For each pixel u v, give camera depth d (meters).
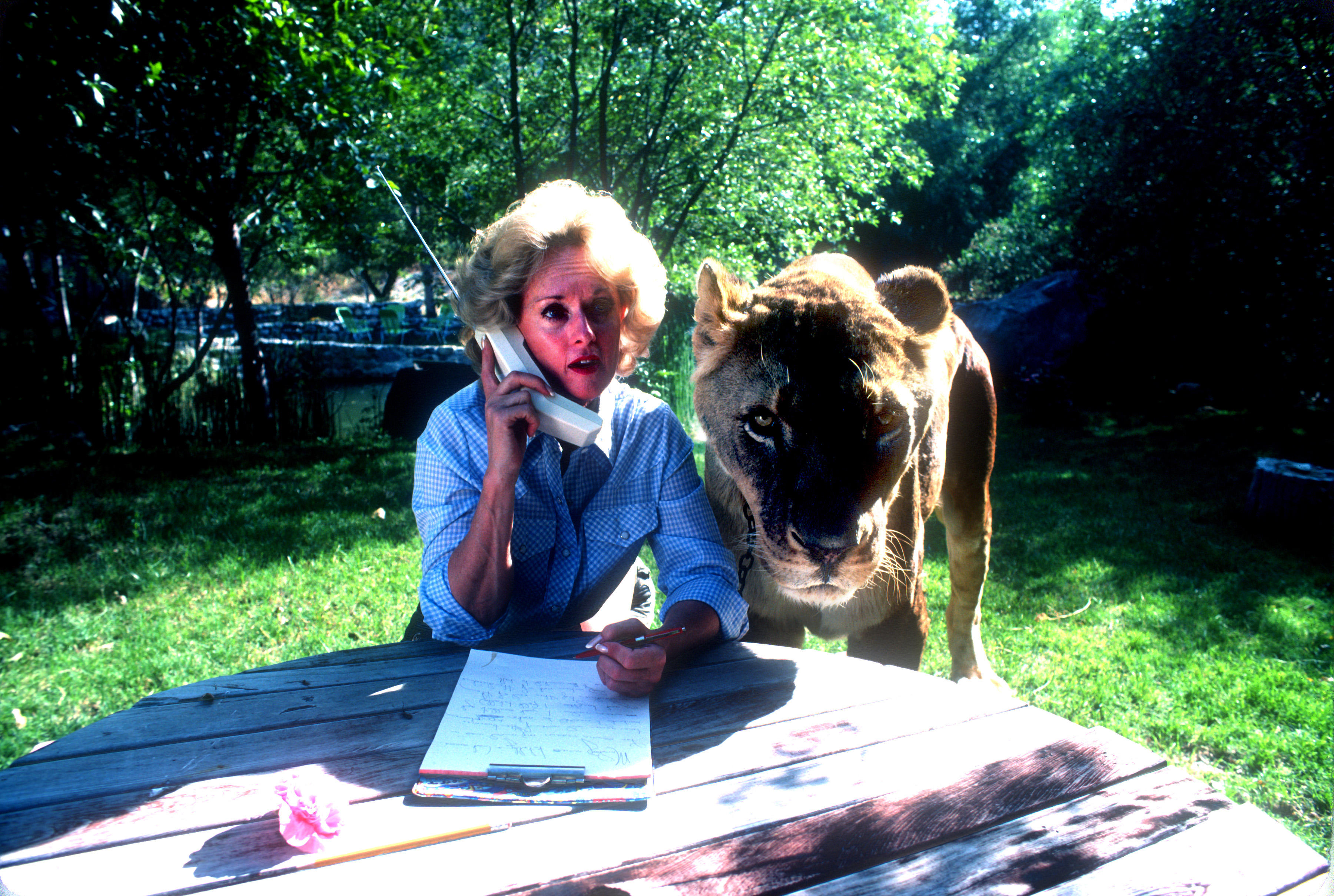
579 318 1.99
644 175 9.88
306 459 9.05
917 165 11.77
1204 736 3.56
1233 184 11.04
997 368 12.44
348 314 22.73
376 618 4.75
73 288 14.47
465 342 2.21
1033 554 5.94
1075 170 13.92
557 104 10.02
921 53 11.68
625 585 2.49
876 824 1.39
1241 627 4.75
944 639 4.50
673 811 1.43
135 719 1.72
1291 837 1.36
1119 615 4.89
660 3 8.51
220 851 1.33
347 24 8.04
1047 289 12.65
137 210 10.23
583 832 1.38
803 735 1.67
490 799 1.45
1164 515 6.89
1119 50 12.95
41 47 6.18
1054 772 1.54
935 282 2.42
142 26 6.60
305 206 9.81
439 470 2.13
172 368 12.21
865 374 2.06
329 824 1.35
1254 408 11.41
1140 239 12.31
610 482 2.21
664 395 9.52
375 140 8.78
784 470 2.04
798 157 9.95
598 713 1.72
